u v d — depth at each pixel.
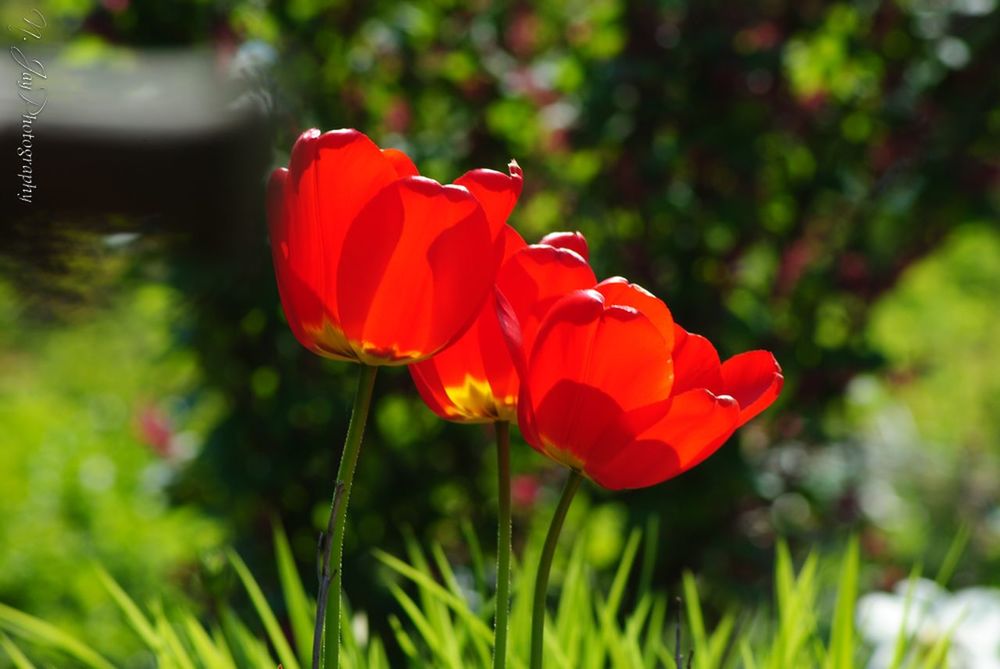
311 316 0.99
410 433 3.31
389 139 3.15
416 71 3.24
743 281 3.45
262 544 3.13
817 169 3.39
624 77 3.07
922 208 3.48
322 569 0.98
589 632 1.28
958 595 2.76
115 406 5.14
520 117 3.29
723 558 3.25
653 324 0.98
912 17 3.31
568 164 3.37
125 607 1.26
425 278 0.98
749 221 3.24
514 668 1.20
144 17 2.56
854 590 1.28
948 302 6.87
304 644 1.29
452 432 3.27
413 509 3.20
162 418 3.23
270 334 3.04
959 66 3.27
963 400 6.07
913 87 3.36
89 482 4.24
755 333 3.22
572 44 3.30
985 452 5.49
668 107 3.16
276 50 2.35
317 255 0.99
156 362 3.21
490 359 1.03
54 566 3.58
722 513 3.30
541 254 1.02
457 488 3.31
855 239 3.46
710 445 0.99
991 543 4.77
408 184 0.97
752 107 3.20
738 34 3.13
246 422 3.08
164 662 1.23
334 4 3.07
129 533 3.75
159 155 0.83
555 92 3.27
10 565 3.54
